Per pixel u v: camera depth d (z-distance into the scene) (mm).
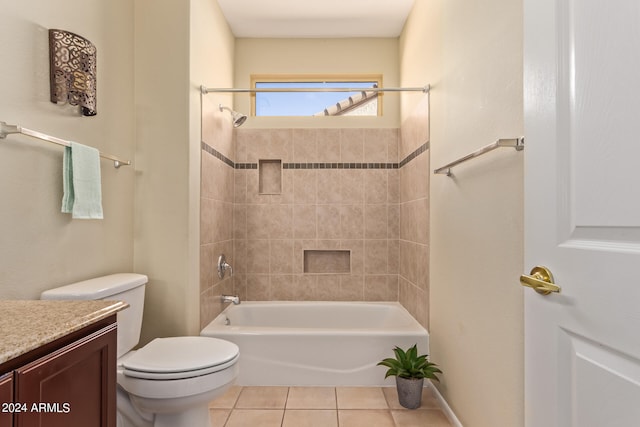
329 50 3141
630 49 598
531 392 864
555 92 770
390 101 3125
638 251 580
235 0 2557
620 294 610
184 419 1490
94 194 1530
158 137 2014
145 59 2025
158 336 1997
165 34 2025
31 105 1329
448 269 1899
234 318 2740
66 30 1501
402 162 2982
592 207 675
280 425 1787
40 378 732
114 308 975
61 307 952
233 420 1829
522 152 1204
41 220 1376
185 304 1998
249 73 3125
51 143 1423
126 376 1415
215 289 2486
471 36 1611
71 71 1444
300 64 3135
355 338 2209
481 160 1507
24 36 1295
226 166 2781
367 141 3102
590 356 681
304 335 2201
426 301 2281
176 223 2006
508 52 1294
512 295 1268
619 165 618
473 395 1585
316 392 2131
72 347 827
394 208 3100
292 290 3092
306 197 3100
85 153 1487
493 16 1402
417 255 2506
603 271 644
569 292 728
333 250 3119
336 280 3100
